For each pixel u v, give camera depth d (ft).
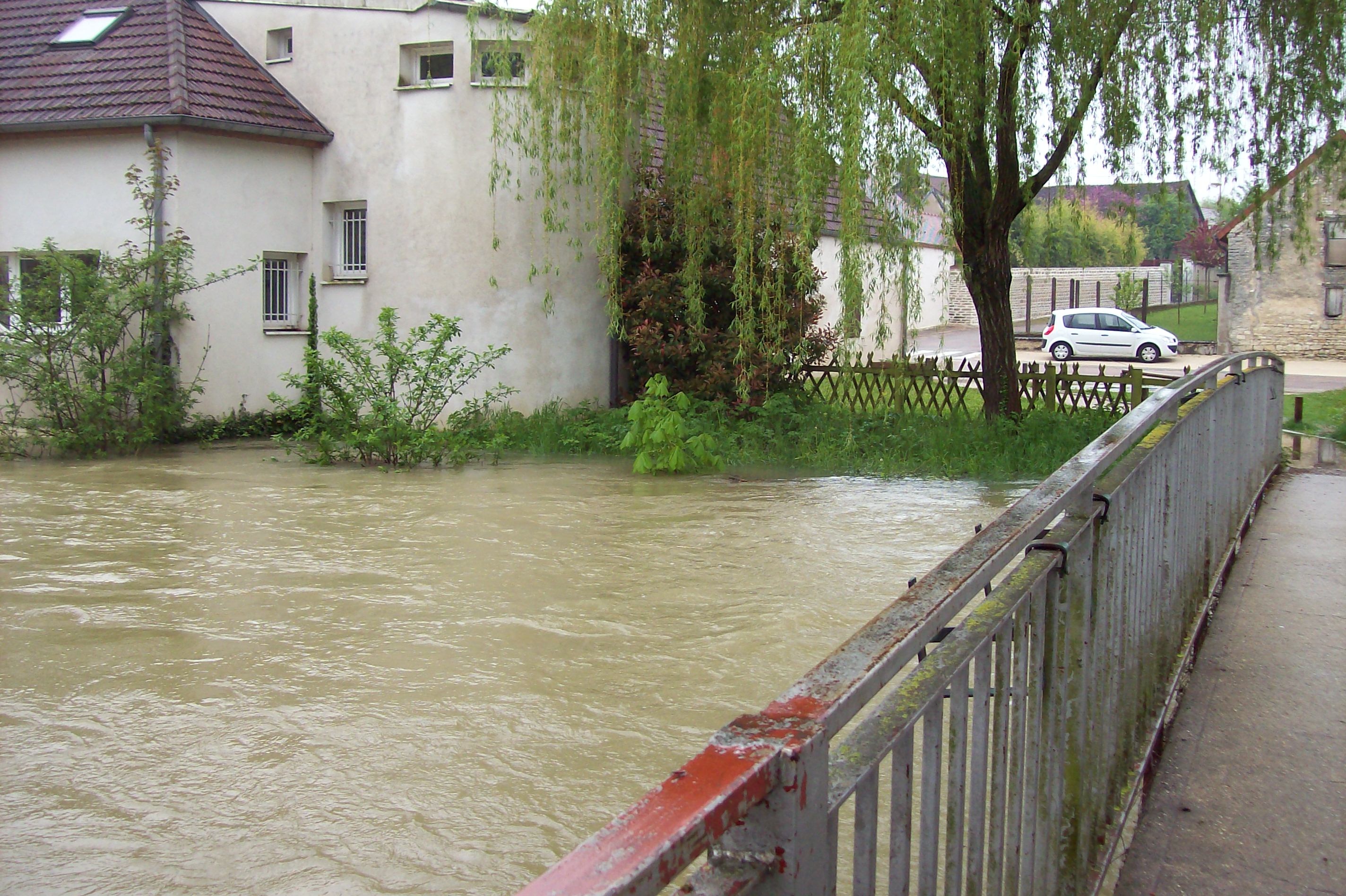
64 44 57.21
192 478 40.98
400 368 46.96
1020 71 44.68
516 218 54.95
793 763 3.93
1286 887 10.43
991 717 8.54
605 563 26.16
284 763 14.52
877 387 54.19
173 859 12.01
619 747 15.02
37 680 17.85
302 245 57.41
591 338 56.44
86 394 47.01
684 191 51.75
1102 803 10.55
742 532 30.07
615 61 46.73
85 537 29.30
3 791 13.73
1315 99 43.62
